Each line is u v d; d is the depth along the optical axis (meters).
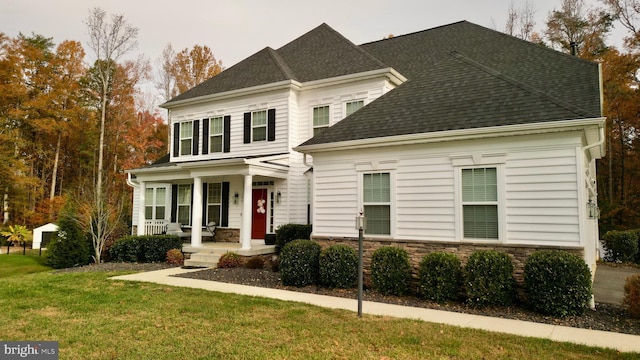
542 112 8.60
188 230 18.25
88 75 34.66
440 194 9.58
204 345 5.67
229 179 17.25
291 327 6.50
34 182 29.11
